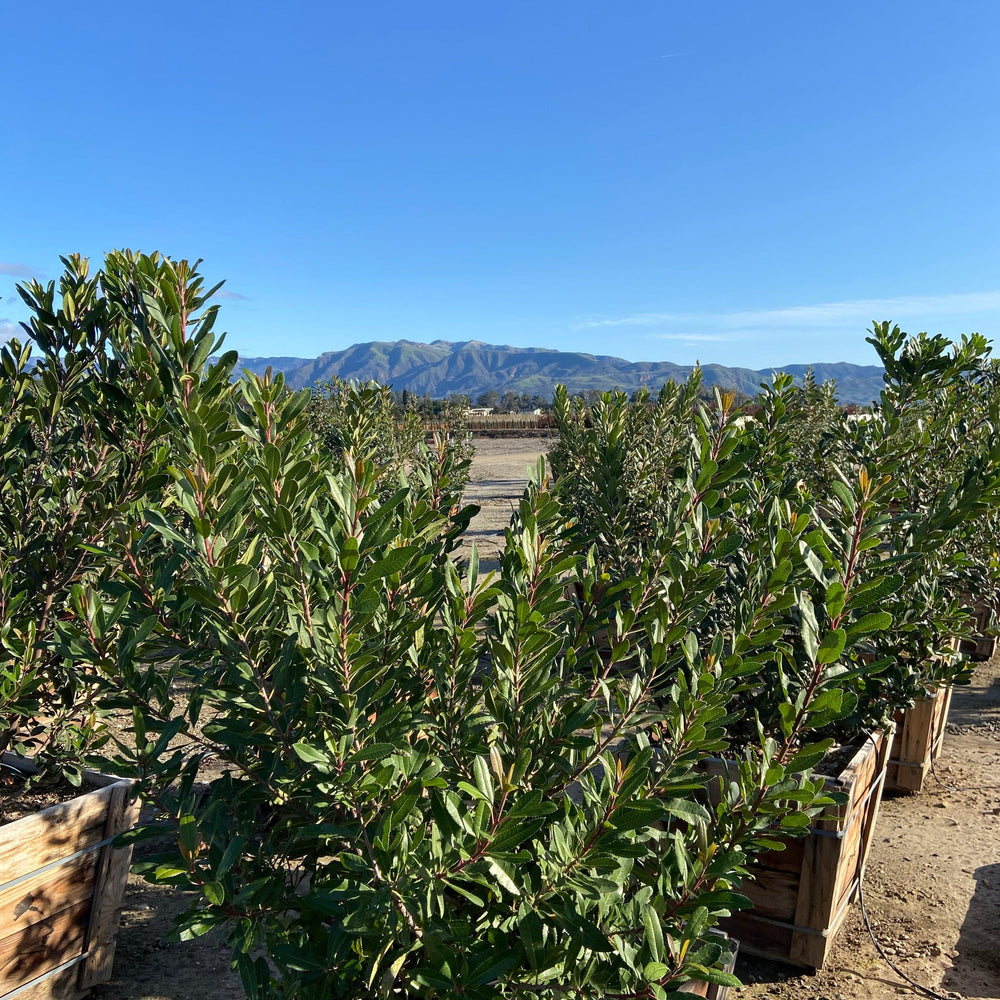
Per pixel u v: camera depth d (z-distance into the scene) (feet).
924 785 19.19
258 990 6.50
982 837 16.55
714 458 9.66
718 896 6.73
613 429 18.99
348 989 6.59
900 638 14.47
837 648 7.54
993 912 13.89
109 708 7.06
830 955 12.72
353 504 6.28
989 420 20.44
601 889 6.10
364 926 5.77
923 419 19.49
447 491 9.89
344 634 6.12
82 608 6.71
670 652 9.17
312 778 6.63
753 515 13.73
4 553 12.03
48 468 12.26
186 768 7.03
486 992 5.82
